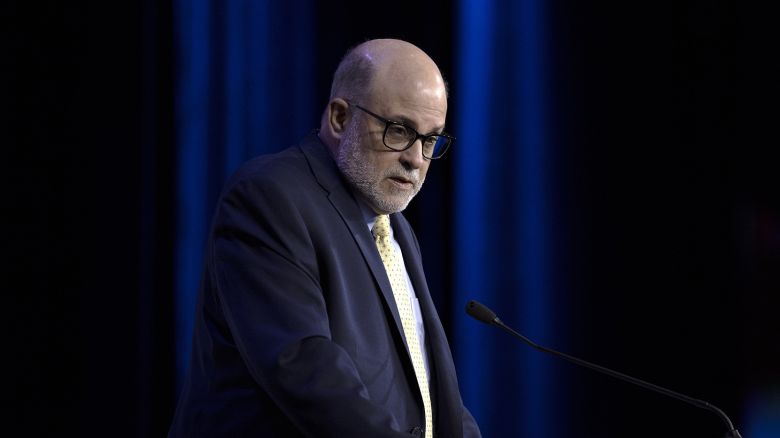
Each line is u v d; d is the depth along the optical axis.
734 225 13.70
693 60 13.90
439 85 6.36
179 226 13.38
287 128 13.59
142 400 13.10
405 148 6.22
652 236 14.02
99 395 13.05
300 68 13.65
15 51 12.92
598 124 14.28
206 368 6.03
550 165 14.34
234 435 5.62
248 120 13.57
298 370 5.18
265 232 5.71
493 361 14.41
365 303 5.97
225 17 13.58
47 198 13.03
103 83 13.12
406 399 5.98
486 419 14.45
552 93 14.38
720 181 13.77
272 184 5.89
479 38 14.30
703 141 13.85
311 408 5.11
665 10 14.02
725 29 13.77
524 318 14.37
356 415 5.10
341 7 13.73
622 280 14.15
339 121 6.49
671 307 13.91
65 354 13.09
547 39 14.35
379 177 6.24
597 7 14.31
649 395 13.98
